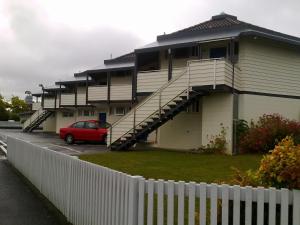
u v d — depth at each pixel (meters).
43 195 11.09
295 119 25.48
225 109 21.94
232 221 4.82
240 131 22.00
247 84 23.28
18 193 11.38
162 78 24.92
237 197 4.68
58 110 47.56
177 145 24.95
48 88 48.38
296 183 4.57
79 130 30.31
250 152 21.33
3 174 15.24
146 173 13.98
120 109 36.59
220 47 23.97
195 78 21.48
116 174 6.02
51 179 10.24
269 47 24.30
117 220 5.88
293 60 25.50
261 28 25.33
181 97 21.86
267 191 4.59
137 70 26.70
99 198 6.74
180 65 25.84
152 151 22.58
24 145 15.00
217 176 13.27
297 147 4.84
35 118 51.19
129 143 23.06
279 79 24.73
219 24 27.19
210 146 22.12
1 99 95.75
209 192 4.84
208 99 22.73
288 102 25.19
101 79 38.62
